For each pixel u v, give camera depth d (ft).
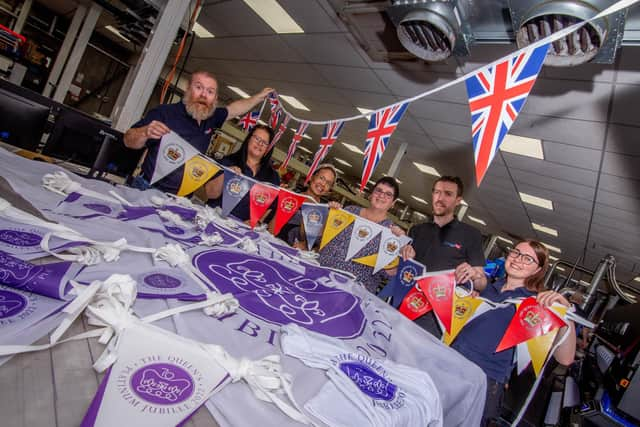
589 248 28.86
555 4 7.43
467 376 3.90
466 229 8.19
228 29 19.94
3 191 3.49
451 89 14.97
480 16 9.56
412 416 2.49
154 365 1.77
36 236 2.64
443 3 9.12
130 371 1.68
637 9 7.22
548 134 14.84
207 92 7.14
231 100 35.78
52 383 1.54
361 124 25.43
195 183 6.24
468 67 12.66
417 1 9.42
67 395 1.50
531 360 5.00
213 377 1.86
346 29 14.32
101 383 1.56
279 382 2.05
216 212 6.71
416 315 5.90
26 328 1.72
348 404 2.22
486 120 4.64
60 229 2.84
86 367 1.71
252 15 17.13
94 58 32.63
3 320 1.70
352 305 4.46
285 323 3.14
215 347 2.03
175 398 1.63
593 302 15.44
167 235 4.13
